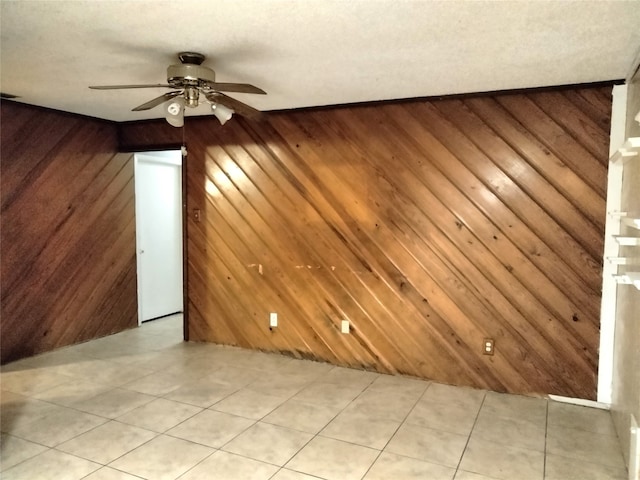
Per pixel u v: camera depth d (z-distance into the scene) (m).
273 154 4.36
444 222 3.74
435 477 2.51
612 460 2.69
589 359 3.39
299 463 2.62
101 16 2.21
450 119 3.67
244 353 4.54
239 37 2.47
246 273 4.60
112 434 2.93
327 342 4.27
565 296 3.42
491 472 2.56
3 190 4.11
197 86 2.71
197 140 4.73
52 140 4.46
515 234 3.53
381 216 3.96
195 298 4.89
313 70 3.04
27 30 2.38
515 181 3.51
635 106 2.86
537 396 3.55
